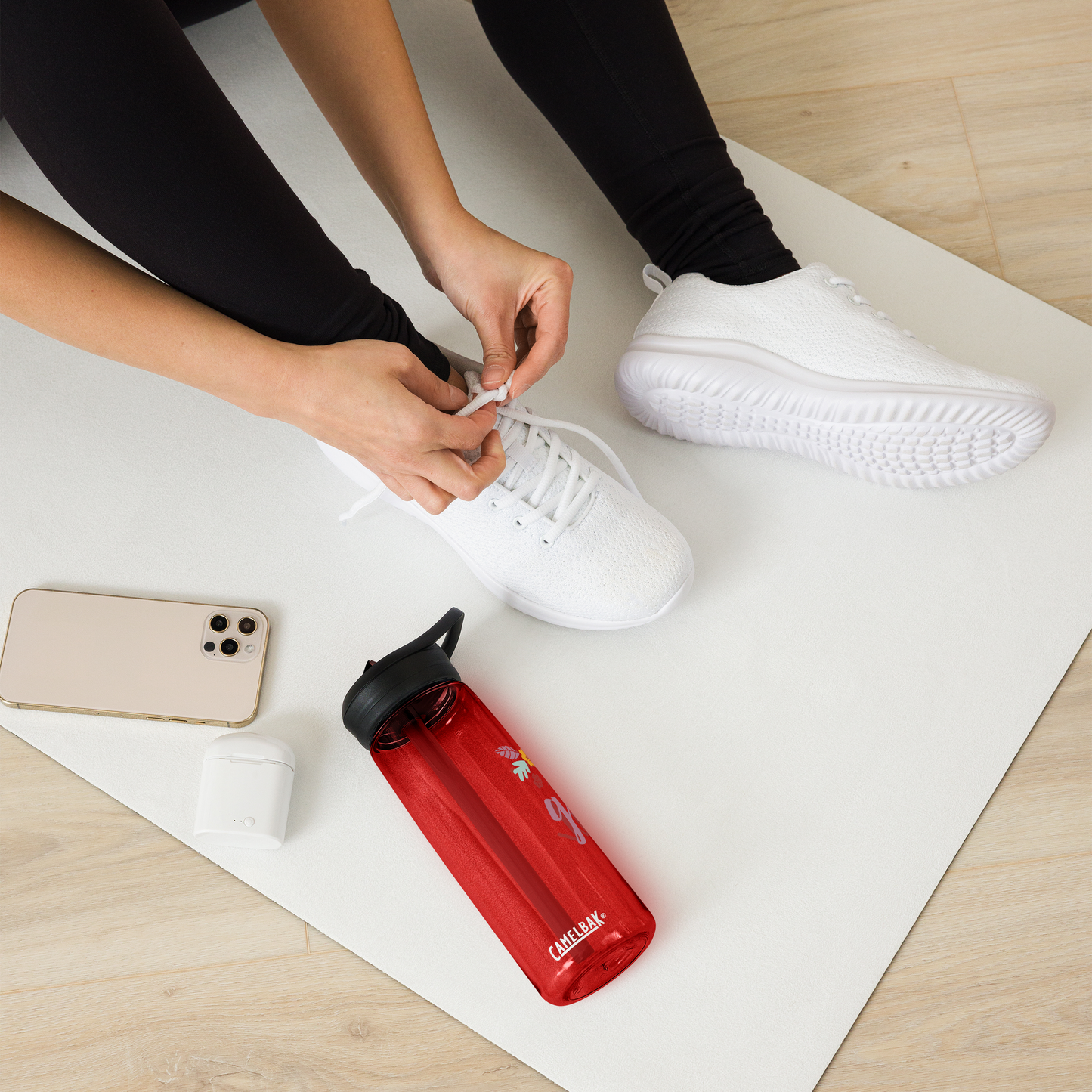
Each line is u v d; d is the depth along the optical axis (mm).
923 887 800
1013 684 853
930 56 1095
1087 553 888
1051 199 1038
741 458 920
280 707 828
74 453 896
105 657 819
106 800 806
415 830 798
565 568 792
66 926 780
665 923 787
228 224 576
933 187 1044
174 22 570
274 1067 759
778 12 1110
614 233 994
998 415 760
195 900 787
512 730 831
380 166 719
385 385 621
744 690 845
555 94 819
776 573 881
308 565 871
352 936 777
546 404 931
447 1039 766
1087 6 1111
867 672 853
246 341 606
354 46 678
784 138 1065
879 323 807
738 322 803
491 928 749
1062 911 802
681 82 812
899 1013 777
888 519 897
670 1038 761
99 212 568
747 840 807
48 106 519
